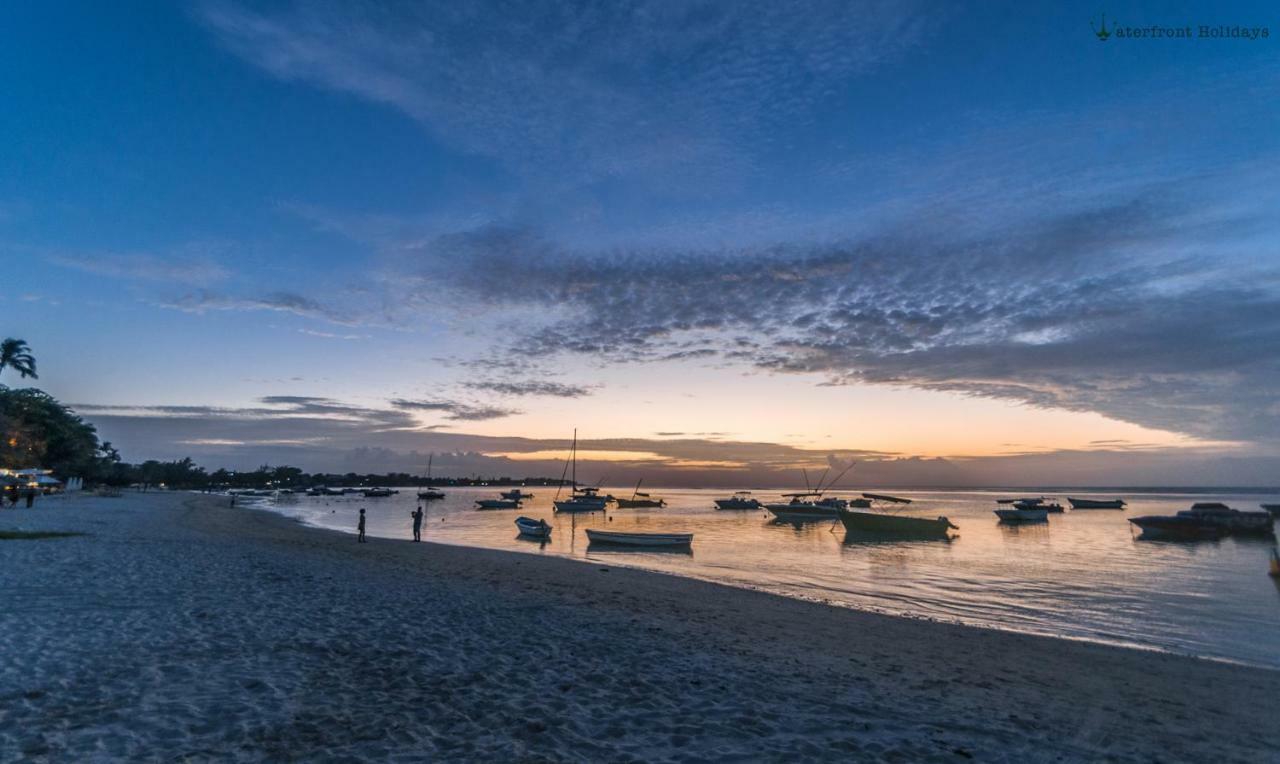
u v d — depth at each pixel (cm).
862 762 699
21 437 7706
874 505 14512
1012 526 7131
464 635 1204
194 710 735
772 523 7538
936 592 2428
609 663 1069
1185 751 841
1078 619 1972
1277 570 2905
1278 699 1132
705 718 816
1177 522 5225
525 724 755
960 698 1023
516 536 5034
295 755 632
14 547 2066
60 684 796
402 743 677
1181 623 1928
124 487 13625
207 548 2473
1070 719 945
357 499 14750
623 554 3756
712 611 1750
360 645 1073
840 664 1218
